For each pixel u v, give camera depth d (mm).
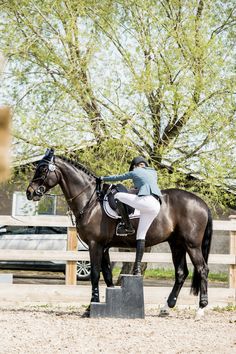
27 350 7512
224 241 26734
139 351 7590
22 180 16000
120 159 14797
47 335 8742
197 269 11305
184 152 14961
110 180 11195
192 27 14484
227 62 14672
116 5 15148
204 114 14625
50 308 12836
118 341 8328
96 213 11195
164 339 8617
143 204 10891
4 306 12945
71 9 14617
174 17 14984
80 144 14719
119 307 10992
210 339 8719
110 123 14453
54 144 14633
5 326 9586
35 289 13109
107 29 14828
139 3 14328
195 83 14188
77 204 11258
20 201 24297
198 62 14422
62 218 13047
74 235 13133
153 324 10305
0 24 15062
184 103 14086
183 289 13531
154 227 11258
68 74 14445
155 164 14883
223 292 13578
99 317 10922
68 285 13164
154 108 14742
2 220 12836
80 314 11594
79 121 14516
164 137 14977
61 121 14617
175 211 11375
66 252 13023
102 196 11312
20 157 14750
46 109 14797
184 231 11273
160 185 14688
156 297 13438
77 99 14781
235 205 15883
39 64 15000
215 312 12844
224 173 14211
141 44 14539
